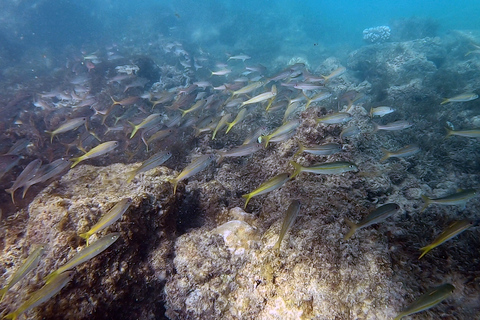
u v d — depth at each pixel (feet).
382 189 3.32
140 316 2.88
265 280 2.58
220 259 2.92
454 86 9.16
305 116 4.14
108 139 6.47
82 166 4.01
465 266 2.26
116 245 2.78
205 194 3.87
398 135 5.43
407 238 2.52
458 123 6.59
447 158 4.94
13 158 4.29
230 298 2.69
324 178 3.34
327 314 2.19
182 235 3.30
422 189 3.50
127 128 6.03
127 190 3.36
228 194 4.09
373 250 2.40
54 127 7.20
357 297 2.19
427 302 1.84
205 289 2.75
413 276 2.23
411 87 9.18
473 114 7.11
